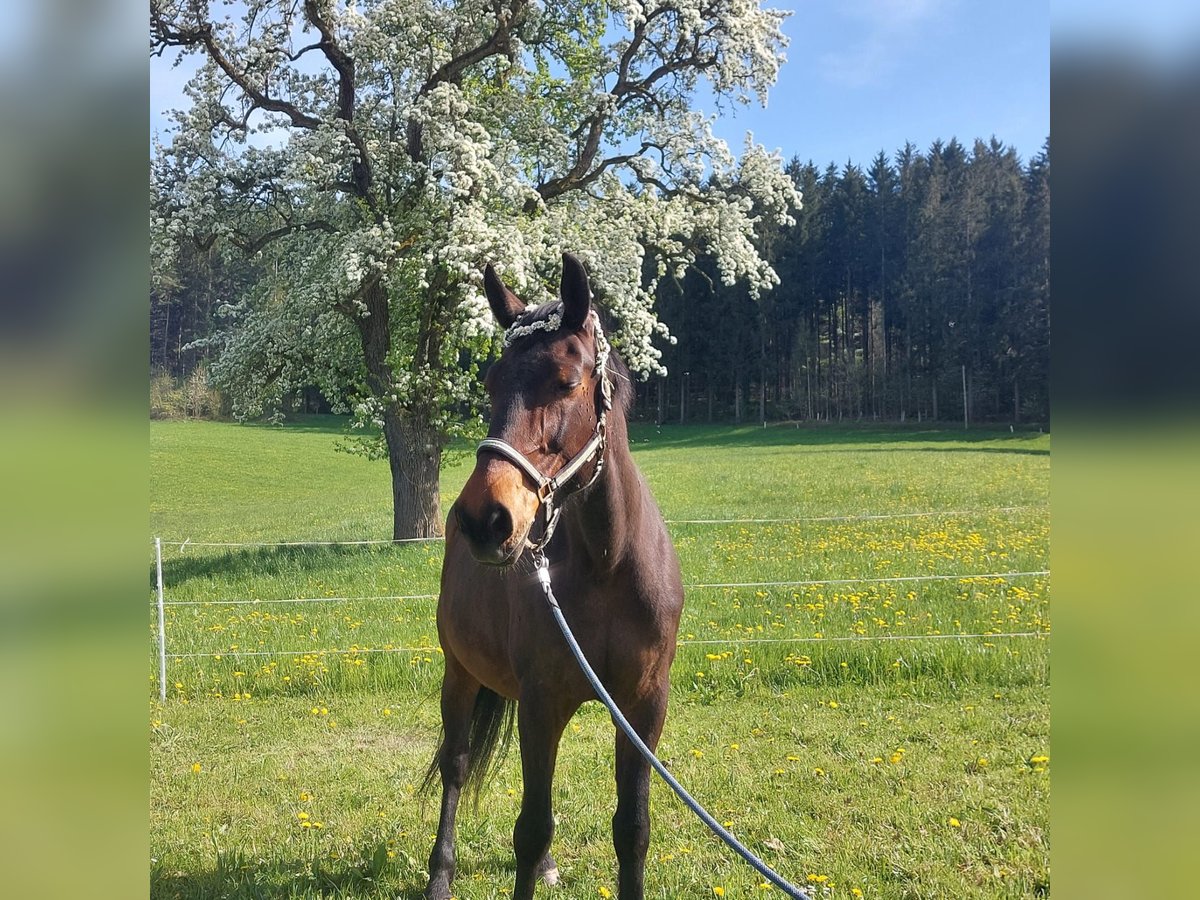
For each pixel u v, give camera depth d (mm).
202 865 3838
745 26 12016
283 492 26641
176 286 12953
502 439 2312
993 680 6082
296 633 7871
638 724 2945
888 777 4578
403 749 5406
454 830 3709
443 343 12133
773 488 24047
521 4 11461
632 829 2816
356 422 11867
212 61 11805
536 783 2852
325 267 11797
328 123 11039
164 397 42062
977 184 51250
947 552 11227
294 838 4125
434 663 6809
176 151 11805
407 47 11398
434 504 13039
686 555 11547
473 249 10359
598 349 2551
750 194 13445
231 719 5938
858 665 6367
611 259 11680
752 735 5285
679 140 12547
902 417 49938
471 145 10578
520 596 2906
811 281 52906
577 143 12836
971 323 48312
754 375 52188
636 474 2883
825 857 3744
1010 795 4289
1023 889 3398
